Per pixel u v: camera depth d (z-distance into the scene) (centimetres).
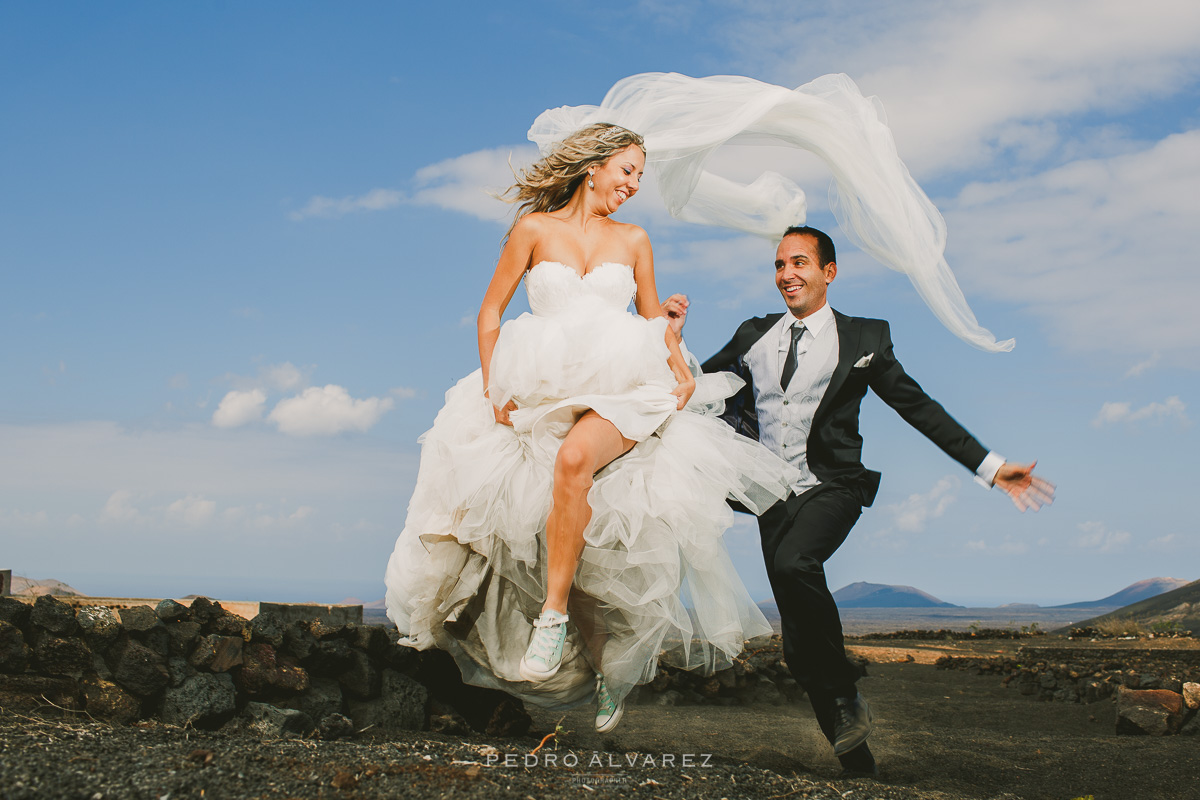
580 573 400
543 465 399
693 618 424
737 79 487
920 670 1062
